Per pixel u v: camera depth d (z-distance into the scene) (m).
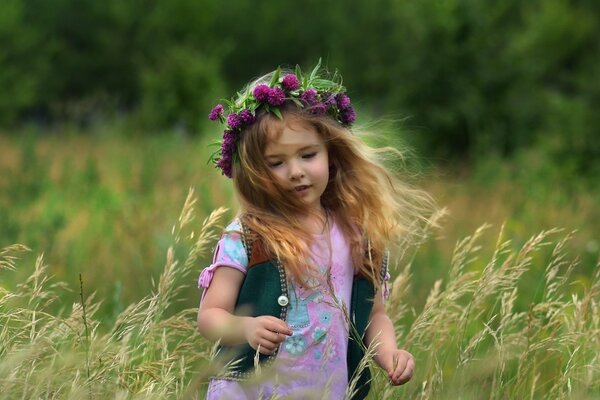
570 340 4.53
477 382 4.36
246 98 4.17
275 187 4.08
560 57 36.12
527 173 18.05
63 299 8.03
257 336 3.79
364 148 4.38
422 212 4.92
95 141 27.81
